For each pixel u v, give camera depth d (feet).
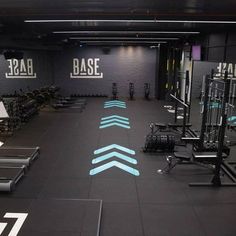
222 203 15.21
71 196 15.79
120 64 49.88
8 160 19.63
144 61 49.67
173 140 22.50
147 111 38.75
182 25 25.00
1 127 27.63
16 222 13.07
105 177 18.25
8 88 50.72
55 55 49.49
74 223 13.00
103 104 43.83
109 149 23.43
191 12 18.35
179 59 41.86
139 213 14.23
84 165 20.15
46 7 16.57
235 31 22.47
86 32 30.60
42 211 13.99
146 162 20.74
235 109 21.27
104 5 15.93
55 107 39.55
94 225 12.85
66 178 18.07
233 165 19.72
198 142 20.88
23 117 31.42
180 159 18.83
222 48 25.36
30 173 18.75
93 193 16.17
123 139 26.12
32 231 12.43
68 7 16.46
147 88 49.55
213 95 20.84
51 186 16.96
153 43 46.91
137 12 18.26
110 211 14.38
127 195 15.98
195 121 29.76
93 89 51.01
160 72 47.83
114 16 19.54
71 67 50.08
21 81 50.49
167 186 17.04
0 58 49.39
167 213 14.25
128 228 13.02
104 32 30.73
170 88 46.14
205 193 16.25
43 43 34.09
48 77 50.39
